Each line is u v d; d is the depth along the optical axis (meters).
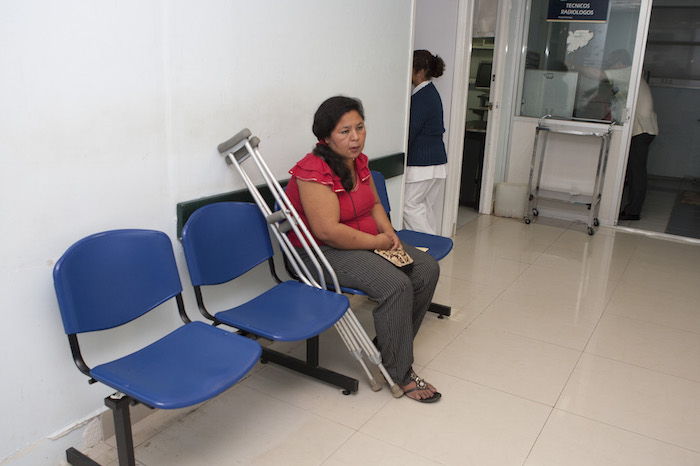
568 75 4.83
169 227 2.11
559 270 3.84
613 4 4.50
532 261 4.00
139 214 1.99
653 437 2.14
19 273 1.67
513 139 5.19
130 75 1.85
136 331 2.08
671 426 2.21
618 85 4.63
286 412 2.22
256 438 2.06
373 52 3.03
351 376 2.48
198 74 2.08
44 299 1.75
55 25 1.62
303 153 2.70
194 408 2.22
